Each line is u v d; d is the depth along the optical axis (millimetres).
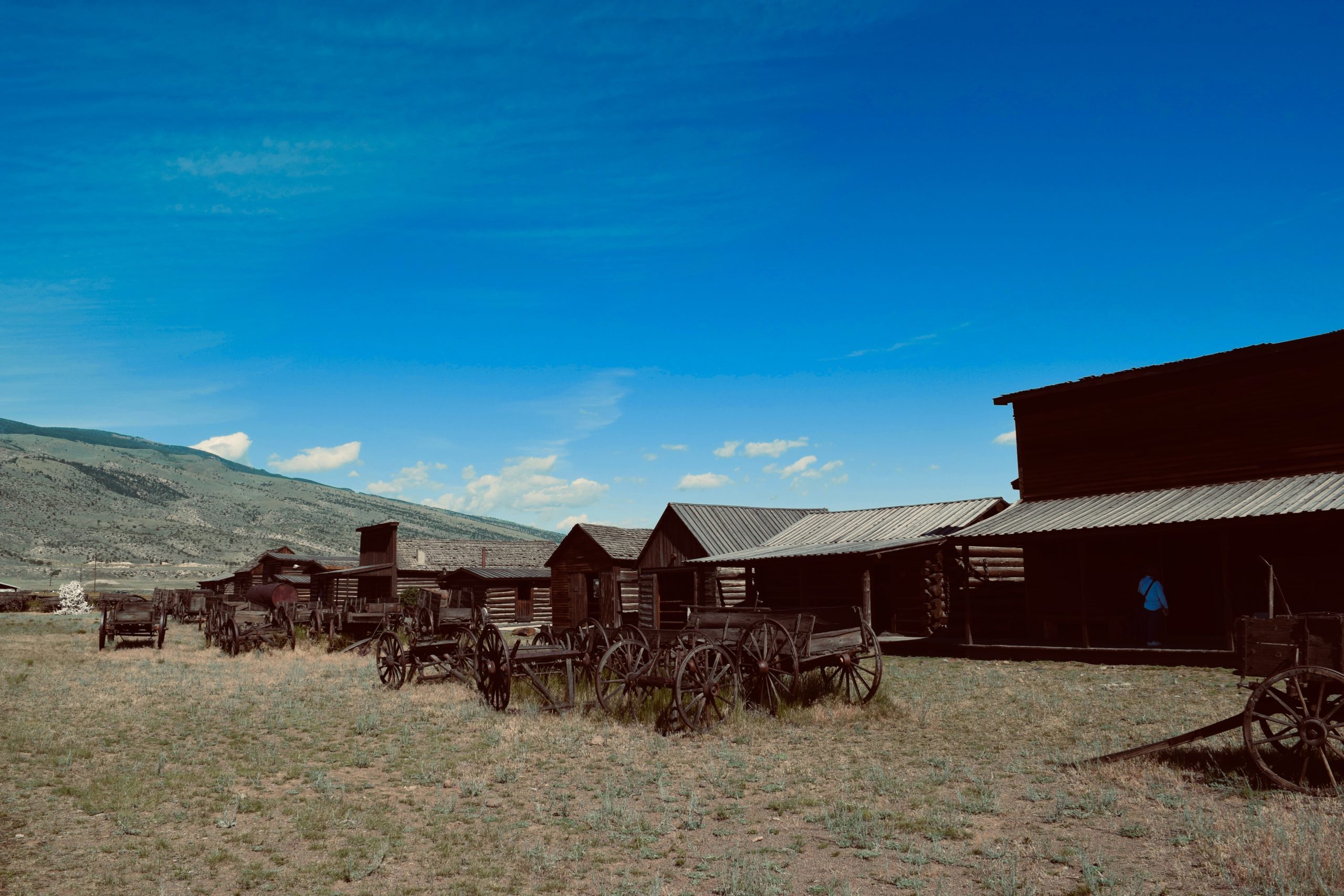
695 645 13695
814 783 9969
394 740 13305
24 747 12617
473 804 9516
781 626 14453
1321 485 19344
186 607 47969
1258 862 6785
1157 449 23594
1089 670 19016
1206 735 9438
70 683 20312
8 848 8117
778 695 14352
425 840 8312
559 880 7156
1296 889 6277
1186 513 20062
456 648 20000
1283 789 8672
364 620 29953
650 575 36375
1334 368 20562
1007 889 6586
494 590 46375
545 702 15844
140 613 31078
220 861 7754
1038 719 13320
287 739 13430
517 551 55562
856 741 12258
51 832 8633
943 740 12117
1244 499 19938
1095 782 9484
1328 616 8641
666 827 8484
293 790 10320
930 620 26719
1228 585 18703
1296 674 8672
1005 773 10125
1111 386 24750
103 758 12023
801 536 34219
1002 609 28562
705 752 11828
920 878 6973
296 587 52219
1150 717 13023
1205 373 22828
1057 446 25922
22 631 41688
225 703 16969
